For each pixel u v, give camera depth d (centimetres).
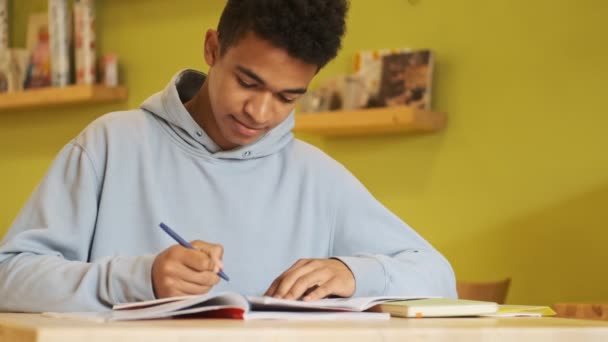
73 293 123
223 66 145
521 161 325
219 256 120
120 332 78
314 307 114
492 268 329
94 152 155
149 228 156
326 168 176
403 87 341
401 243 173
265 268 164
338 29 142
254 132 147
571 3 317
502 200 328
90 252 153
